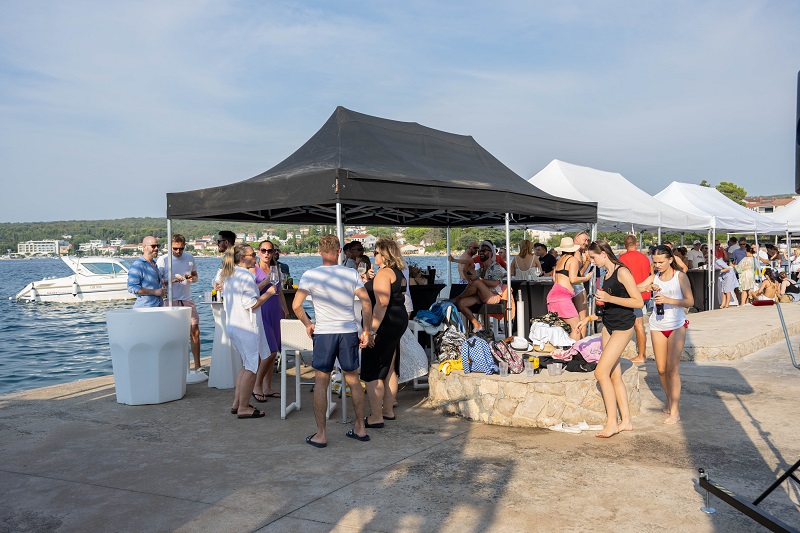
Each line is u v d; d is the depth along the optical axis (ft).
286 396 23.21
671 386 20.33
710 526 12.45
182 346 24.38
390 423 20.54
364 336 18.49
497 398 20.17
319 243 18.34
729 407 22.44
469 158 32.81
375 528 12.53
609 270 18.49
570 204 32.09
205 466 16.48
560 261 29.12
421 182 22.95
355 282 18.19
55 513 13.53
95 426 20.56
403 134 30.76
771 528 10.89
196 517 13.20
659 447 17.70
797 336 41.93
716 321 45.70
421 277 33.06
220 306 26.40
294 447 18.07
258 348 21.62
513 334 34.06
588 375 20.26
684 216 53.83
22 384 46.60
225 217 29.96
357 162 24.88
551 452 17.29
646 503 13.64
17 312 106.11
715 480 15.05
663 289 20.17
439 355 23.06
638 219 46.98
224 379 26.37
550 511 13.25
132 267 26.45
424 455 17.13
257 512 13.41
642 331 31.78
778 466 16.06
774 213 82.28
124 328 23.02
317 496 14.26
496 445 17.99
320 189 20.89
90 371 51.70
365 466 16.29
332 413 21.90
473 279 32.12
